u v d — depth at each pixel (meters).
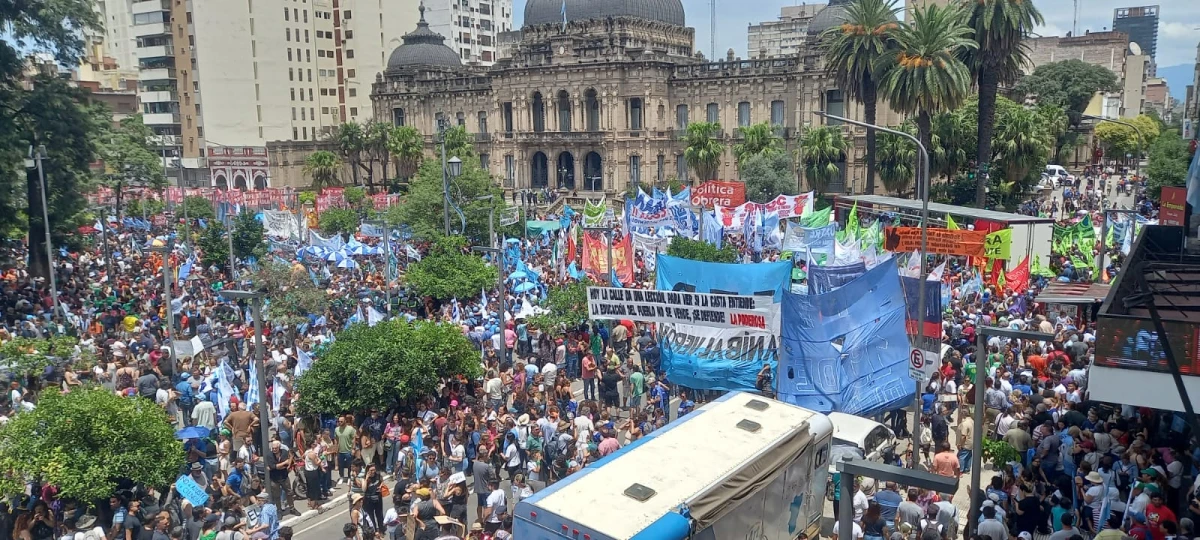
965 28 61.75
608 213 70.44
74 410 21.70
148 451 22.23
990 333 19.00
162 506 23.19
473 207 66.50
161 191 92.81
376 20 158.62
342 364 27.91
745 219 57.84
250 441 26.05
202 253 64.31
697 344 30.84
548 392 30.78
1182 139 78.81
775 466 19.00
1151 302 16.66
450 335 30.08
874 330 27.17
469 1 189.38
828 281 30.83
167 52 138.62
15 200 56.94
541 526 16.36
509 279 47.72
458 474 22.36
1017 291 41.72
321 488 26.55
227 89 140.38
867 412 27.05
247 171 134.88
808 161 83.12
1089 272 48.00
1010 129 76.50
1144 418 25.50
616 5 115.50
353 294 47.62
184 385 30.89
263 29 143.62
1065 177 103.62
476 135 122.88
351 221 78.69
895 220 63.00
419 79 131.00
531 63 113.81
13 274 53.53
